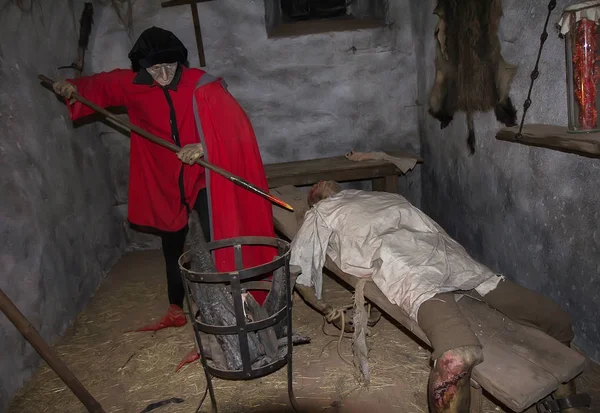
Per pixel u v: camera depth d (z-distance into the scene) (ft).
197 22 15.71
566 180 9.35
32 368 10.44
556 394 7.24
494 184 11.89
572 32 7.97
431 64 15.16
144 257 16.46
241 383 9.59
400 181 17.06
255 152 10.66
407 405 8.67
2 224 9.93
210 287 8.49
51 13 12.94
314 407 8.77
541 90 9.80
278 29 16.29
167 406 9.11
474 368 6.75
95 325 12.33
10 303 7.55
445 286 7.75
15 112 10.87
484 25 11.55
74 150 13.84
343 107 16.74
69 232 12.91
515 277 11.45
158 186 11.19
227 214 10.11
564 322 8.01
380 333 11.02
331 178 15.23
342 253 9.32
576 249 9.32
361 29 16.20
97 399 9.48
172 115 10.58
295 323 11.68
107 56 15.61
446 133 14.44
